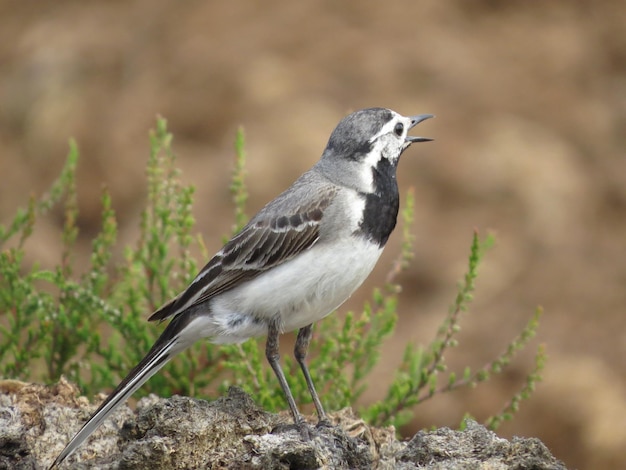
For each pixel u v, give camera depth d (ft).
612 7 76.02
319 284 27.07
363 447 24.86
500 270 56.54
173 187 35.09
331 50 69.92
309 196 27.27
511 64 70.44
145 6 77.71
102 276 35.78
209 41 72.13
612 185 62.59
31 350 33.94
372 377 48.83
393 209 28.19
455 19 74.28
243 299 27.09
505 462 23.04
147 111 67.56
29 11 80.38
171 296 34.65
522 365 50.72
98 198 63.46
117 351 34.71
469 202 60.08
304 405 33.37
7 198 65.00
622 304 55.16
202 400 24.59
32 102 71.36
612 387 49.47
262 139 62.34
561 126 66.18
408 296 54.80
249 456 23.48
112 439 25.08
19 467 24.38
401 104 65.92
